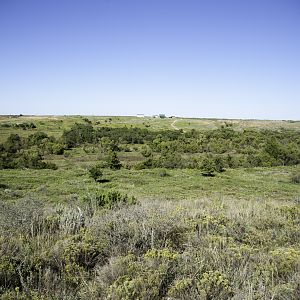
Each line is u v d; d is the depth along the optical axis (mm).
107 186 26312
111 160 39906
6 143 55750
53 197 19422
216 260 5238
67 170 37531
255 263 5359
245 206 10867
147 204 10633
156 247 6023
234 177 34406
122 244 5961
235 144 63656
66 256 5219
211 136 74312
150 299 4121
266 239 6934
